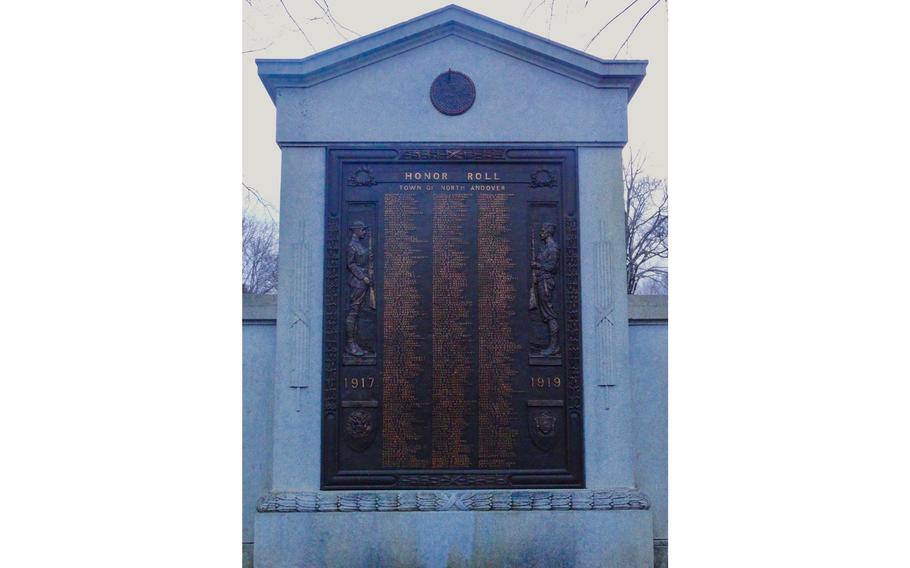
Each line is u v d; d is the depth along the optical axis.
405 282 7.63
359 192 7.68
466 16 7.73
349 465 7.47
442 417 7.54
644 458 7.87
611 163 7.74
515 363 7.59
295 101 7.68
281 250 7.58
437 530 7.34
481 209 7.70
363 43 7.68
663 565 7.76
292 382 7.48
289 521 7.30
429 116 7.72
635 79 7.75
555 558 7.35
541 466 7.51
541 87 7.77
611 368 7.57
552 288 7.64
